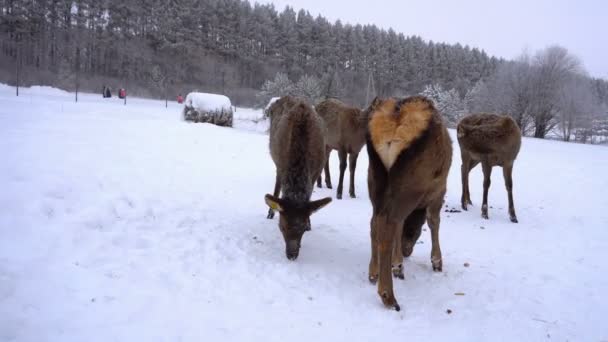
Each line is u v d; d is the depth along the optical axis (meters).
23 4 54.03
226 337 2.89
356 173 10.22
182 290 3.49
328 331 3.11
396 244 4.14
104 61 57.88
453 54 72.06
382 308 3.54
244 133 15.18
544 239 5.86
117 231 4.42
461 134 7.26
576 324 3.48
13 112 13.28
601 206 8.00
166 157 8.56
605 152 20.05
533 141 25.52
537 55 35.47
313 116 5.29
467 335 3.20
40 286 3.16
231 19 68.69
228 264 4.12
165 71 58.16
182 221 5.11
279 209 4.33
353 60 67.94
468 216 7.03
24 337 2.59
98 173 6.09
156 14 64.38
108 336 2.72
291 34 70.38
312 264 4.40
